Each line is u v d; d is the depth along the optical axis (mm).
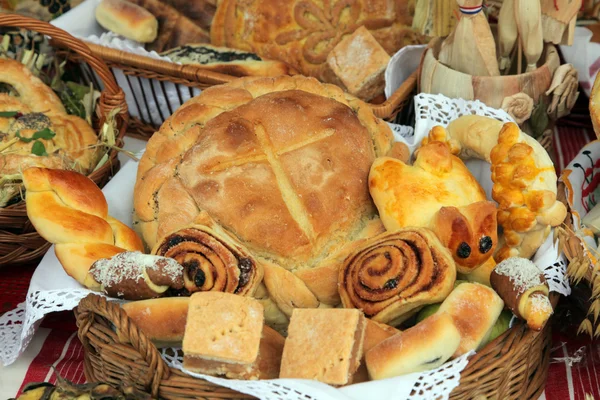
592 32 1457
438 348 961
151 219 1131
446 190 1096
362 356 995
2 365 1137
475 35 1233
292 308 1071
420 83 1312
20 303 1207
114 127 1321
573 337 1147
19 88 1351
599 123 1144
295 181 1102
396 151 1172
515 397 1049
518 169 1089
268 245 1078
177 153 1147
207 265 1047
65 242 1085
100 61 1286
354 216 1113
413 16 1446
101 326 1035
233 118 1139
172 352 1069
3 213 1200
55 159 1269
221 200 1092
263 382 948
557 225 1092
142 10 1500
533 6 1211
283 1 1438
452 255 1048
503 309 1061
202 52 1440
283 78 1215
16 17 1249
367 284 1040
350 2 1426
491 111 1225
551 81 1253
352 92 1396
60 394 973
